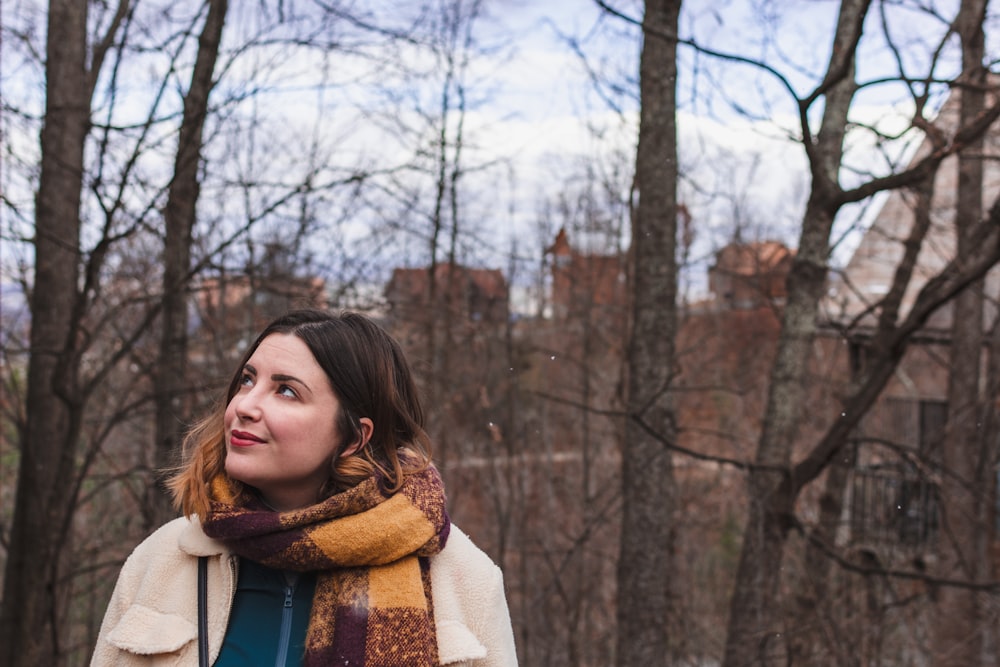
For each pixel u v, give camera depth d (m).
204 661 1.62
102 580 8.62
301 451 1.64
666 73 6.69
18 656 5.49
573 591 12.16
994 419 10.08
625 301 10.95
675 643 10.13
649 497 6.74
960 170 9.18
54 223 5.58
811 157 5.39
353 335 1.72
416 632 1.63
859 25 4.34
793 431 6.98
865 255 12.20
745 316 13.54
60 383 5.25
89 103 5.67
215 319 7.77
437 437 10.91
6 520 8.88
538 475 13.66
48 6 5.50
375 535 1.62
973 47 6.99
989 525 8.70
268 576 1.68
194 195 5.79
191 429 1.81
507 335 10.99
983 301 11.49
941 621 9.14
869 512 9.69
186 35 5.19
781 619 6.96
